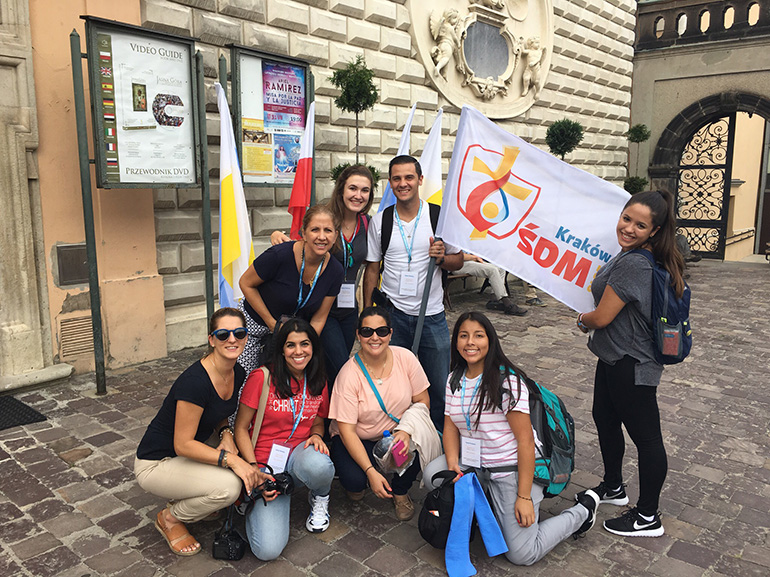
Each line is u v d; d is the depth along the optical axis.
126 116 4.85
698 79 14.18
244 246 5.21
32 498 3.37
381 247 3.75
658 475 3.02
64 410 4.61
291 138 6.29
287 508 2.93
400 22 8.10
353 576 2.77
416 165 3.58
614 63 13.58
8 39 4.62
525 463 2.75
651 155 15.06
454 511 2.73
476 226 3.57
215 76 6.10
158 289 5.82
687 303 2.84
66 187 5.12
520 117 10.77
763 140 20.12
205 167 5.43
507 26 9.96
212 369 2.82
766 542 3.07
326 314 3.52
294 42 6.78
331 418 3.19
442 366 3.80
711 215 15.27
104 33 4.65
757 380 5.71
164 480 2.81
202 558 2.88
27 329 4.98
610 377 3.04
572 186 3.47
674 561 2.90
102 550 2.91
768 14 13.22
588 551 2.98
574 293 3.51
